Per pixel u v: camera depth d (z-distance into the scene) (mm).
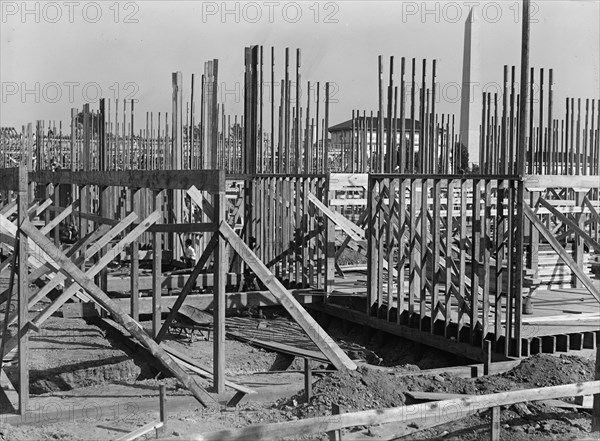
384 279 13906
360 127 24297
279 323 13602
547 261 13242
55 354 9906
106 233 9078
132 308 10797
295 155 15242
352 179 14477
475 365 9484
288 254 15133
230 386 8594
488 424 7289
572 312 11453
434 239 10992
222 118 20484
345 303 13492
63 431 7047
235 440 5457
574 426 7316
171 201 16969
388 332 12094
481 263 10453
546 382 8438
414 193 11586
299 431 5664
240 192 19594
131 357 9969
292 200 15305
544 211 12930
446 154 18891
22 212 7488
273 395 8445
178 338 12008
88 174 13859
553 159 19906
